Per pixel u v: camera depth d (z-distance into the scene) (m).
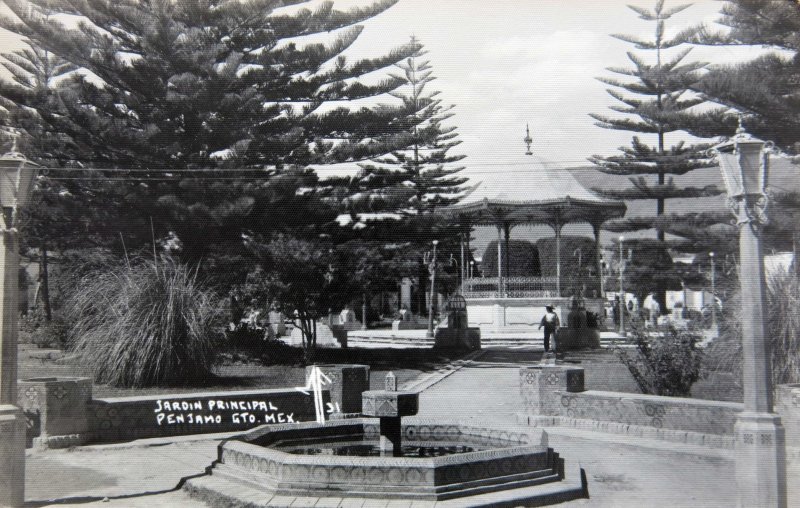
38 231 23.75
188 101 21.78
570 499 6.83
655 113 26.66
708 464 8.34
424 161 34.00
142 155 22.06
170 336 13.88
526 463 7.03
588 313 26.08
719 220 30.75
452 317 24.78
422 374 18.02
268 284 20.27
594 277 30.97
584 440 9.86
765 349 6.34
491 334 28.62
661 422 9.84
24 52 29.11
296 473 6.58
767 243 22.48
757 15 22.94
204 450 9.34
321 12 24.42
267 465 6.84
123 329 13.73
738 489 6.59
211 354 14.55
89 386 9.88
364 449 8.18
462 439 8.66
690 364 12.15
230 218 21.64
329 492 6.43
